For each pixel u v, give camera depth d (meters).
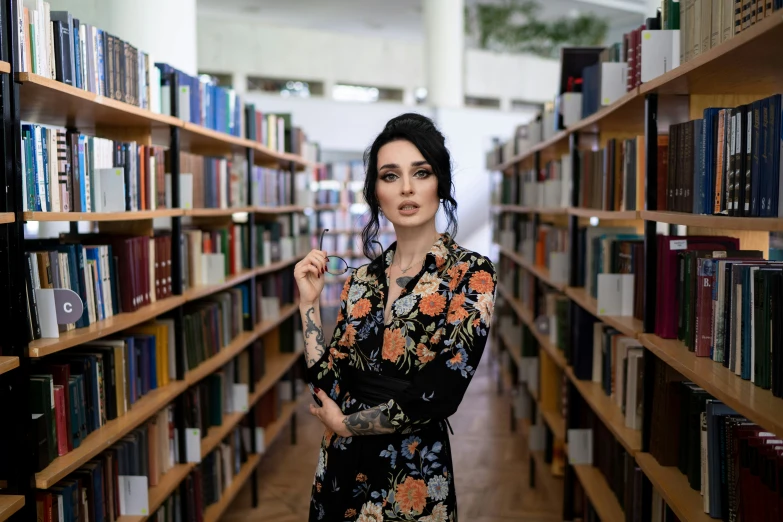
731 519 1.57
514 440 4.67
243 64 10.51
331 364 1.57
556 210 3.48
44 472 1.80
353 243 9.72
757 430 1.53
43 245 2.13
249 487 3.92
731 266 1.63
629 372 2.35
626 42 2.64
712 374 1.57
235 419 3.43
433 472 1.49
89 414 2.14
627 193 2.47
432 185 1.51
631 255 2.49
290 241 4.89
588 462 3.01
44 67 1.85
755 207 1.45
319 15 13.64
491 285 1.46
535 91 12.11
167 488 2.56
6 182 1.66
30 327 1.84
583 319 3.00
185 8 4.01
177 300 2.72
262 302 4.34
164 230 3.14
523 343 4.51
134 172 2.48
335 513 1.51
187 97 3.02
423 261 1.55
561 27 13.40
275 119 4.66
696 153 1.78
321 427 5.05
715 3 1.64
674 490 1.79
